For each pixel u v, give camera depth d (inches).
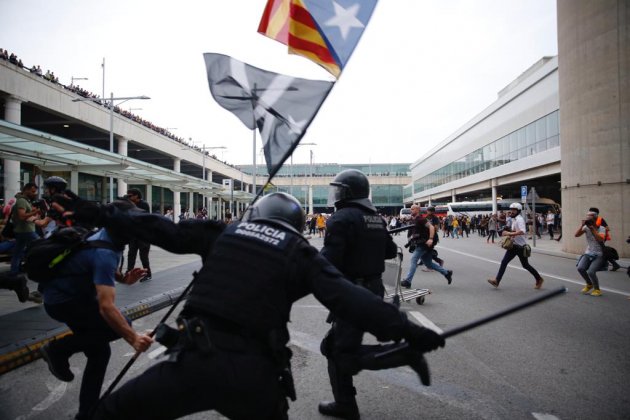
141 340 101.7
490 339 205.0
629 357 177.6
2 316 231.9
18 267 308.0
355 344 108.3
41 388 149.9
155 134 1421.0
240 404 64.2
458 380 153.1
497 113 1492.4
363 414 126.7
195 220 83.0
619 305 287.0
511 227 357.4
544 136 1155.9
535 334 213.8
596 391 142.3
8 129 419.2
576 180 656.4
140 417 64.0
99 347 118.8
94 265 105.1
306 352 189.9
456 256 669.9
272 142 99.1
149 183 955.3
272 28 119.0
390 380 154.6
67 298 113.0
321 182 2992.1
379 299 65.6
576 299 309.1
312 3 113.2
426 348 65.0
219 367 63.4
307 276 68.9
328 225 117.5
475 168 1756.9
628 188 587.5
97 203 80.8
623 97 588.4
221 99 107.7
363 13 109.5
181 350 65.9
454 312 267.6
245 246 71.6
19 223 305.3
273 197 85.0
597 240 324.8
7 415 128.2
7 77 772.0
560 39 688.4
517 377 155.6
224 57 109.7
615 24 591.2
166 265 500.1
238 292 67.4
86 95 1029.8
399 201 3558.1
